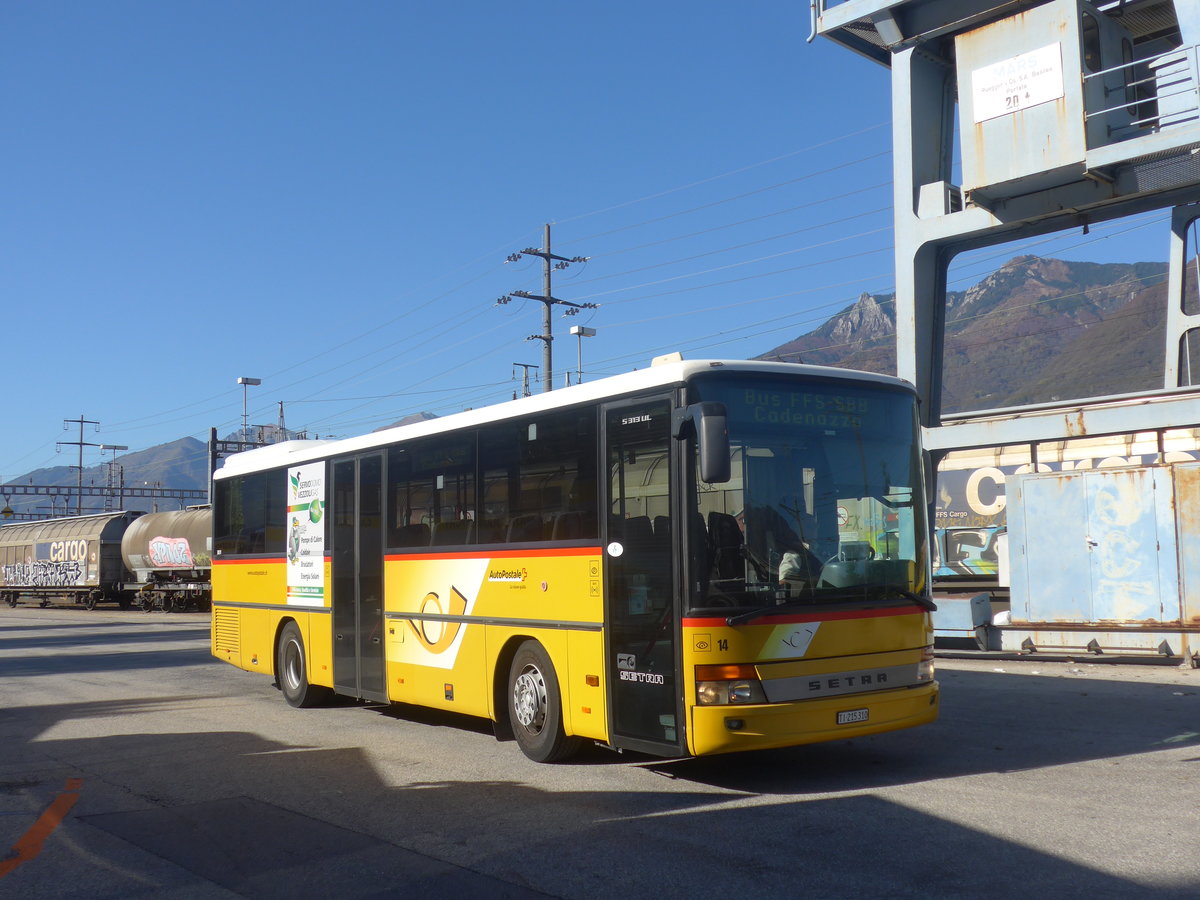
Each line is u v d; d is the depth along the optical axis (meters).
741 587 7.28
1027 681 13.21
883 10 19.56
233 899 5.53
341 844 6.50
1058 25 17.19
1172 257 21.53
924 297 19.86
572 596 8.36
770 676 7.22
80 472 106.75
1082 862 5.57
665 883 5.49
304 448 13.47
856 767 8.29
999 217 18.44
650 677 7.51
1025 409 18.30
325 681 12.30
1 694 15.48
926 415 19.77
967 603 16.20
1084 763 8.13
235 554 15.06
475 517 9.67
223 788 8.30
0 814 7.63
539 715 8.82
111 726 11.84
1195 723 9.80
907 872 5.52
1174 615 14.75
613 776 8.22
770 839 6.24
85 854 6.49
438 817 7.08
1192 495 14.73
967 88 18.17
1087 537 15.55
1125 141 16.38
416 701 10.49
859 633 7.64
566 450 8.57
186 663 19.73
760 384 7.71
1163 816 6.45
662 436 7.58
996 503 20.34
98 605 55.03
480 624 9.51
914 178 19.83
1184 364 21.47
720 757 8.88
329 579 12.29
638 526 7.73
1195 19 16.59
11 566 60.03
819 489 7.77
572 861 5.95
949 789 7.38
